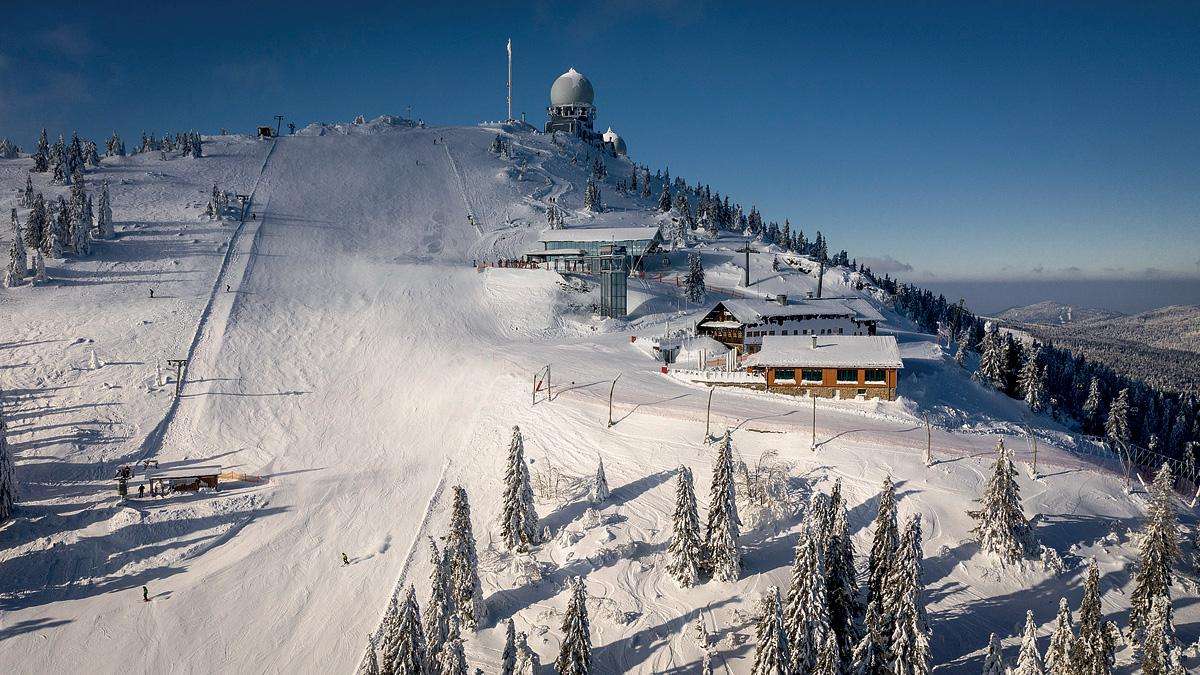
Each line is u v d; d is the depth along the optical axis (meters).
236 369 82.38
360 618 44.56
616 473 56.06
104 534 52.88
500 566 46.00
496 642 39.88
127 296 99.94
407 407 76.94
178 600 46.47
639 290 122.06
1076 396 112.38
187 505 57.34
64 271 105.12
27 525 53.09
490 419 69.25
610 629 39.97
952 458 54.75
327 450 68.19
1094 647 30.48
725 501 42.25
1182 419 98.00
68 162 154.88
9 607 45.25
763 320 92.75
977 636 38.72
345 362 88.19
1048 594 41.38
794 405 67.75
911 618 32.22
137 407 72.62
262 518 56.38
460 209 166.38
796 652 31.45
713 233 174.00
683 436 59.88
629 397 69.50
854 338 73.88
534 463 59.31
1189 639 37.47
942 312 172.25
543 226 160.25
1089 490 51.59
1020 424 74.94
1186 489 58.06
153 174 161.38
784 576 42.88
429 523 53.78
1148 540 35.94
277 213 146.12
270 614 45.28
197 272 111.06
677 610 41.09
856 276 154.12
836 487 36.34
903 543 32.78
